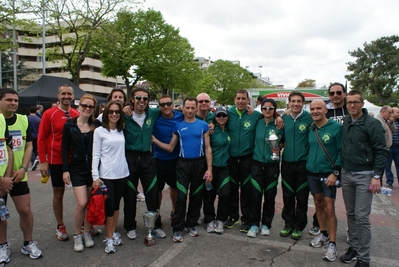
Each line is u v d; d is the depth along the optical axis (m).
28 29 17.31
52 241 3.94
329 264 3.39
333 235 3.54
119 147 3.71
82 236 4.01
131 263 3.38
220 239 4.05
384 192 5.46
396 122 7.27
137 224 4.61
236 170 4.40
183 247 3.80
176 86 30.33
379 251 3.69
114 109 3.63
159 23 27.52
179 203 4.02
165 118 4.39
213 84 51.25
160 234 4.09
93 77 54.97
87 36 18.45
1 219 3.11
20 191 3.43
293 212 4.20
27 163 3.50
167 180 4.64
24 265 3.30
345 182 3.45
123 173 3.76
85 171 3.69
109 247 3.62
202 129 4.09
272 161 4.11
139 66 27.31
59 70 54.28
